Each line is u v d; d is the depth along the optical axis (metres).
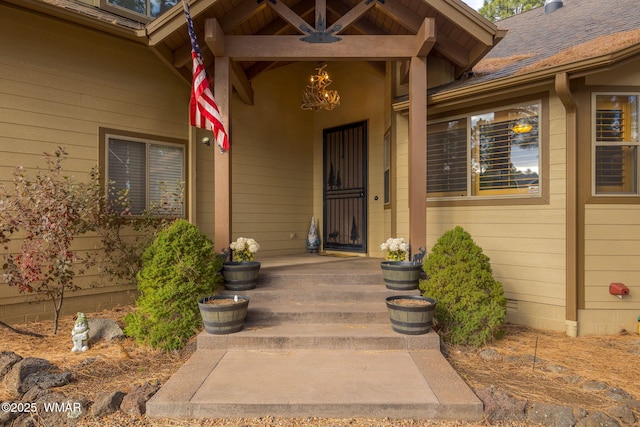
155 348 4.02
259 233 7.64
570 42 5.96
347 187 8.13
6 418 2.68
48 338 4.45
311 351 3.84
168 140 6.35
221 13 5.09
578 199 4.86
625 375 3.56
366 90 7.84
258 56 5.16
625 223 4.88
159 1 6.49
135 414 2.80
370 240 7.66
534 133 5.13
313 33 5.18
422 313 3.90
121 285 5.80
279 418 2.77
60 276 4.59
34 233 4.29
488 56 7.13
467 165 5.64
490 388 3.08
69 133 5.32
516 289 5.25
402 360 3.60
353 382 3.12
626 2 7.29
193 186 6.59
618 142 4.88
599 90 4.86
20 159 4.91
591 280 4.86
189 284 4.31
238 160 7.32
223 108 5.15
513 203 5.25
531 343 4.47
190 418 2.78
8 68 4.84
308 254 8.16
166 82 6.34
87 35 5.48
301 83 8.55
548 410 2.76
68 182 4.81
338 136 8.37
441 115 5.89
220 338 3.90
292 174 8.33
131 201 5.92
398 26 5.88
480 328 4.29
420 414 2.77
